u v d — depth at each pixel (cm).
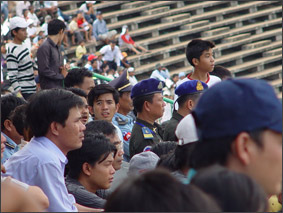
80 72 1238
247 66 3853
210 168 311
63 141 661
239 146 321
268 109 320
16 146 806
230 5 4325
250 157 322
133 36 3859
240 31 4131
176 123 983
